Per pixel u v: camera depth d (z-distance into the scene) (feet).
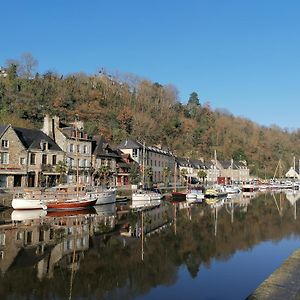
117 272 63.57
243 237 95.66
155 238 91.76
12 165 186.91
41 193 143.64
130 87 485.97
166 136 427.33
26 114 309.01
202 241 89.40
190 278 61.62
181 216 136.67
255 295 46.24
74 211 143.74
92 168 225.15
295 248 84.17
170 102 506.48
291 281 51.01
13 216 124.36
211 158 467.11
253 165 524.52
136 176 255.50
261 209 169.37
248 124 603.67
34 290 54.54
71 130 219.00
